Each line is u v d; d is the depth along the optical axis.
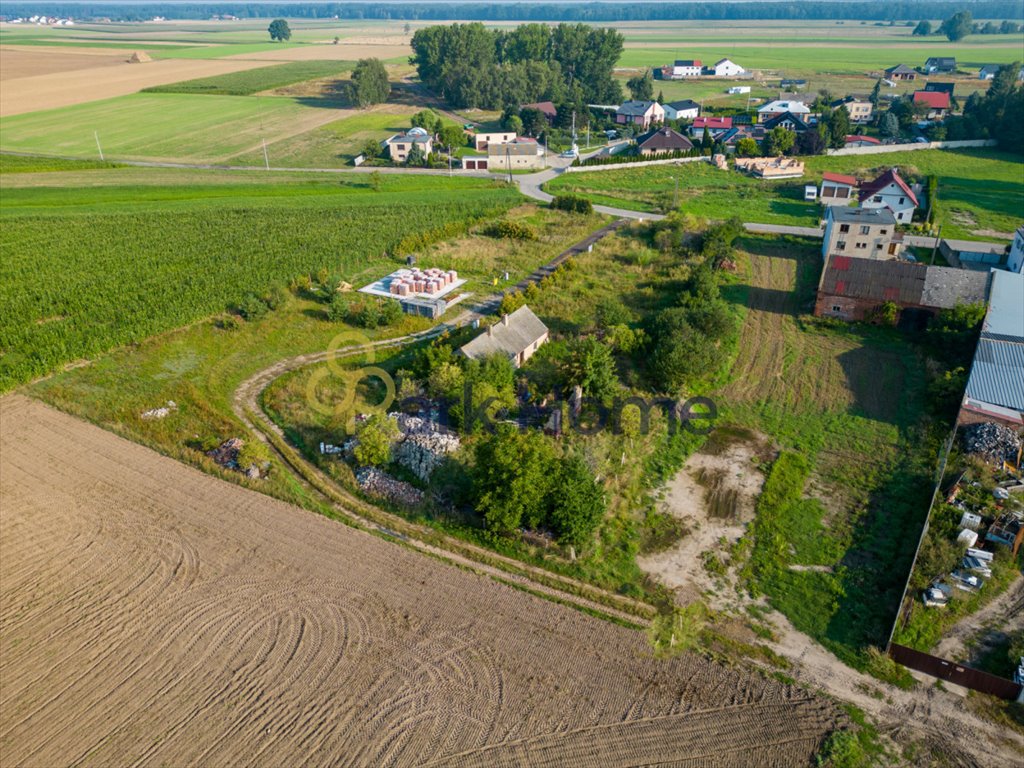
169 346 62.59
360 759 28.66
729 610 36.22
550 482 39.84
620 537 41.12
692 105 177.38
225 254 81.88
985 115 146.75
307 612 35.56
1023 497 43.16
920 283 65.12
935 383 53.47
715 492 45.12
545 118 157.62
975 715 30.92
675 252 85.69
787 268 81.81
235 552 39.38
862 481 45.66
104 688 31.59
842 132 139.88
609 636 34.59
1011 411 50.12
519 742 29.41
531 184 123.88
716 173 128.38
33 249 83.81
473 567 38.66
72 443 49.12
